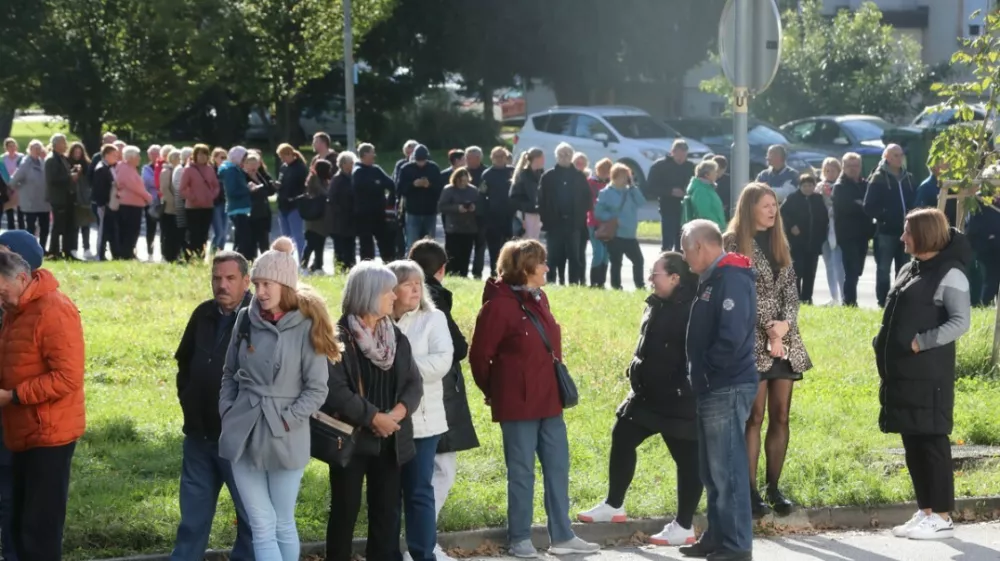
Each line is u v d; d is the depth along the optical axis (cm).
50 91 4144
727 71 1256
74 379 859
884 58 5053
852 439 1311
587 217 2353
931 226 1050
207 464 916
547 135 4188
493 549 1028
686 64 5597
